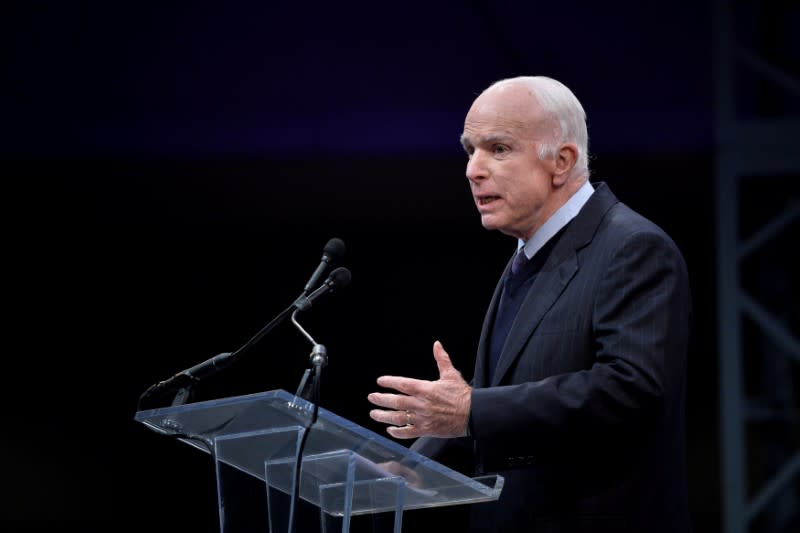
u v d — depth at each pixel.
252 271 18.58
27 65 17.48
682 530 7.23
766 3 16.31
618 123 16.95
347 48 17.16
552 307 7.48
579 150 7.95
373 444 6.02
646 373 6.70
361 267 18.25
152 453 18.98
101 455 18.92
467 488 6.47
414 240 18.12
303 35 17.08
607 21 16.44
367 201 17.98
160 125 17.92
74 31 17.22
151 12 17.06
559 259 7.64
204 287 18.70
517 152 7.77
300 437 5.95
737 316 16.03
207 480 18.94
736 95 16.55
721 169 16.48
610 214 7.68
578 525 7.07
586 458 7.16
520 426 6.70
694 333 17.27
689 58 16.50
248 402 5.81
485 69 17.14
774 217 16.64
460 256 18.05
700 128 16.61
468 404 6.78
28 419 18.98
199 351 18.66
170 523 18.91
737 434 15.85
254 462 6.41
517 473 7.46
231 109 17.77
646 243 7.18
